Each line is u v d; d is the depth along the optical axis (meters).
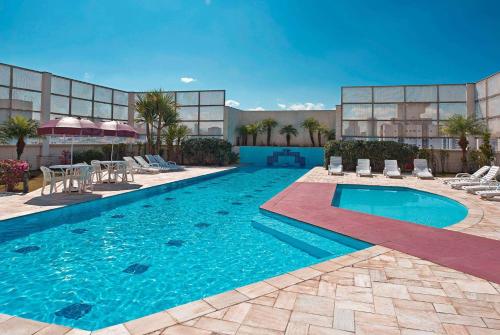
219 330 2.85
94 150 17.78
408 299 3.48
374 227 6.62
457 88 19.02
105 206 9.62
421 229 6.46
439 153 18.22
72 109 18.98
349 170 19.25
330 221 7.14
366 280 3.97
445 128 17.47
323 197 10.02
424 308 3.29
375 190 13.05
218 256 5.71
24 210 7.61
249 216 8.64
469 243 5.50
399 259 4.74
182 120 24.50
